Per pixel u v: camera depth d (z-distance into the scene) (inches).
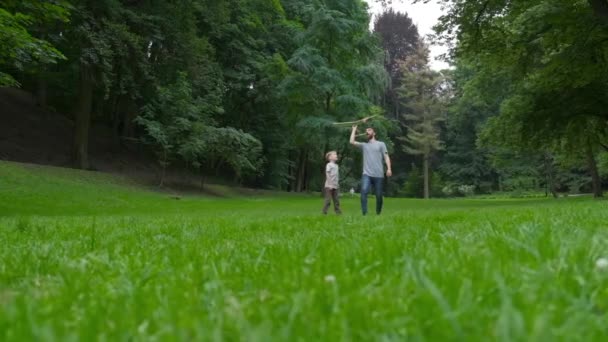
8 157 1197.7
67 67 1199.6
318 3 1610.5
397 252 103.0
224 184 1670.8
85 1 928.9
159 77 1155.3
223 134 1341.0
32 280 87.7
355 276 73.9
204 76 1277.1
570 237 118.7
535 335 34.4
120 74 1034.1
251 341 37.5
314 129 1499.8
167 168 1553.9
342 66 1610.5
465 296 52.1
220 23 1336.1
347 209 896.9
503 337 34.7
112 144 1523.1
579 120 1220.5
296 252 112.4
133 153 1535.4
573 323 39.1
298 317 46.6
